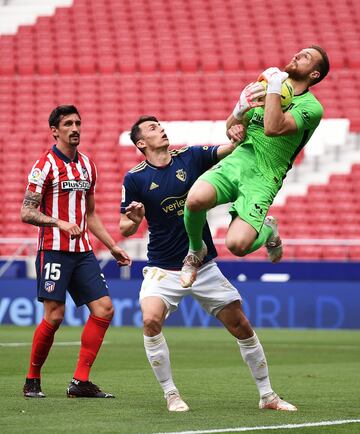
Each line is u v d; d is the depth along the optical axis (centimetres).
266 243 2045
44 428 1678
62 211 2270
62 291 2250
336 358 3591
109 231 6438
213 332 5075
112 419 1814
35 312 5506
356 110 7369
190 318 5538
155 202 2025
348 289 5297
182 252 2017
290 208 6488
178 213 2025
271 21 8475
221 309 2020
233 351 3878
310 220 6406
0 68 8469
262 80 1881
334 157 7056
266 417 1867
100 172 6919
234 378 2795
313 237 6269
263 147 1898
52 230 2248
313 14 8462
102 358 3503
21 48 8612
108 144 7194
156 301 1994
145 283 2027
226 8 8662
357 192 6625
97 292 2267
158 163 2042
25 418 1822
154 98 7812
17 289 5534
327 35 8256
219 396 2303
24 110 7925
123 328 5300
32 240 5666
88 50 8494
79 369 2231
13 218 6744
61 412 1925
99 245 6178
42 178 2245
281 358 3584
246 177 1881
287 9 8544
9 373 2847
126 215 1991
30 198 2230
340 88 7600
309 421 1811
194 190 1853
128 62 8306
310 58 1938
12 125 7788
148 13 8750
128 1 8888
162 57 8306
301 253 6131
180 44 8400
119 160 7038
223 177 1883
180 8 8738
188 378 2794
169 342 4372
